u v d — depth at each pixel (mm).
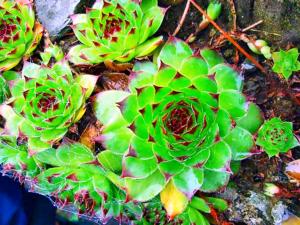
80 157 195
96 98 189
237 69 178
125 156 180
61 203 206
